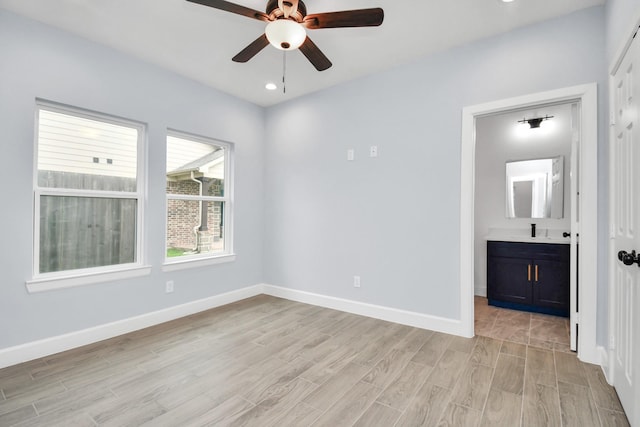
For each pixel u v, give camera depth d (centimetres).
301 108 386
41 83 237
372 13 179
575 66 226
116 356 239
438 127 286
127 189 295
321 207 368
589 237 221
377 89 323
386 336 277
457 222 277
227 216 387
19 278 229
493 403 180
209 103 356
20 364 225
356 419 167
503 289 365
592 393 189
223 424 162
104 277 270
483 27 246
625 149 174
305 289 382
